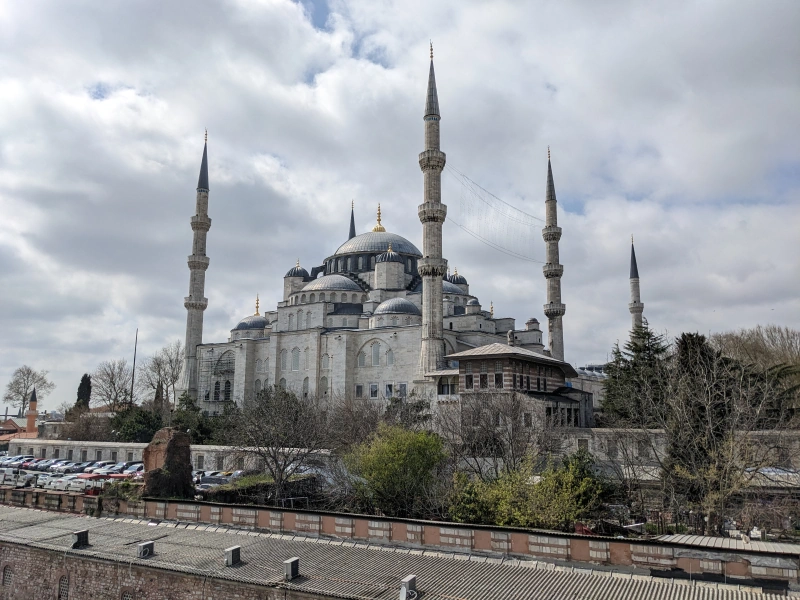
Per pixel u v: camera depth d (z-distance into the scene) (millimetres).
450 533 30141
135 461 80438
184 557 29297
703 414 44156
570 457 45906
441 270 81750
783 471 42750
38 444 91688
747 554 23812
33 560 32188
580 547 27078
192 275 120188
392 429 47562
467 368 64938
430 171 83875
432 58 86875
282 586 24984
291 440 58938
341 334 102812
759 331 97500
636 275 115062
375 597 23344
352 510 45312
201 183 120750
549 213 100000
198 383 118938
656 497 45000
